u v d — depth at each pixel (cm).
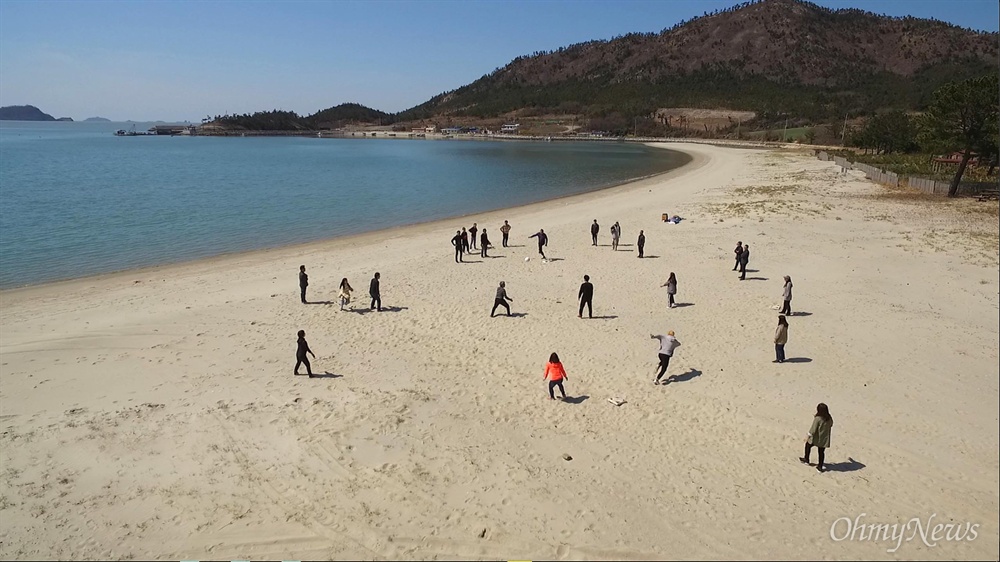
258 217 4391
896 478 1084
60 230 3803
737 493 1057
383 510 1027
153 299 2286
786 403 1374
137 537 966
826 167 6962
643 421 1312
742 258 2388
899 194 4459
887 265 2520
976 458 1134
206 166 9456
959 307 1995
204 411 1375
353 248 3266
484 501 1048
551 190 6131
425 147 17325
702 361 1622
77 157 11506
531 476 1116
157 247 3341
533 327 1914
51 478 1122
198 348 1770
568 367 1603
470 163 10306
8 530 979
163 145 17962
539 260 2855
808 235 3155
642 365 1605
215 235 3697
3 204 4841
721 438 1238
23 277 2684
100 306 2197
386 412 1359
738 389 1448
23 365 1652
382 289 2389
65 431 1288
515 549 932
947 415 1298
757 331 1836
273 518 1010
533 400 1418
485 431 1278
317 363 1652
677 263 2702
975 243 2820
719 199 4672
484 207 4950
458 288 2389
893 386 1443
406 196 5691
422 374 1570
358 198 5525
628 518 998
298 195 5706
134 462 1173
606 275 2542
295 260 2973
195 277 2642
